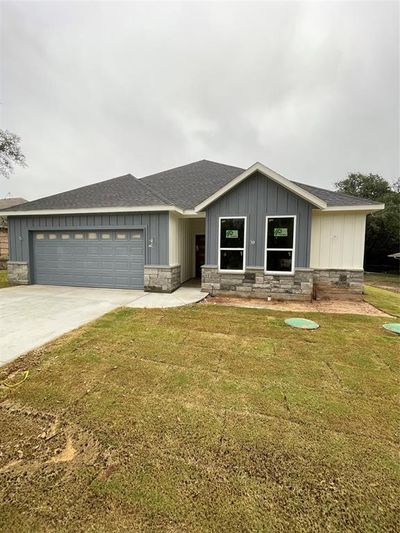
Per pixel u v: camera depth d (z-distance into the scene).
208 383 3.32
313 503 1.78
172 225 9.47
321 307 7.48
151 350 4.30
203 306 7.36
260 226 8.41
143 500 1.80
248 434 2.43
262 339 4.85
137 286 9.68
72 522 1.66
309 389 3.21
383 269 25.52
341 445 2.31
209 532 1.59
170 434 2.42
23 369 3.64
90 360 3.92
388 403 2.94
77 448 2.26
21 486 1.90
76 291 9.38
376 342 4.77
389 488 1.90
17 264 10.79
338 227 8.80
